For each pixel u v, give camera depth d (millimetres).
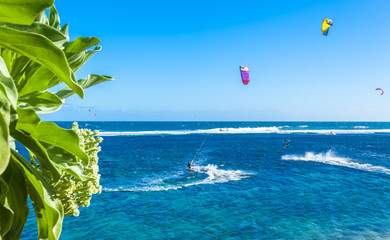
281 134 107312
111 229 15859
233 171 32156
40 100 1444
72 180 1465
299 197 22188
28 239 13891
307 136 96000
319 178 28844
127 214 18156
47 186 1218
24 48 979
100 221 16953
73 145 1176
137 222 16906
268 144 66000
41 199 1214
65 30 1626
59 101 1456
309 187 25234
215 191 23719
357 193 23438
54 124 1132
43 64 1016
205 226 16484
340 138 86688
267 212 18828
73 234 15148
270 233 15586
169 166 34938
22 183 1197
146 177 28547
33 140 1104
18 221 1173
